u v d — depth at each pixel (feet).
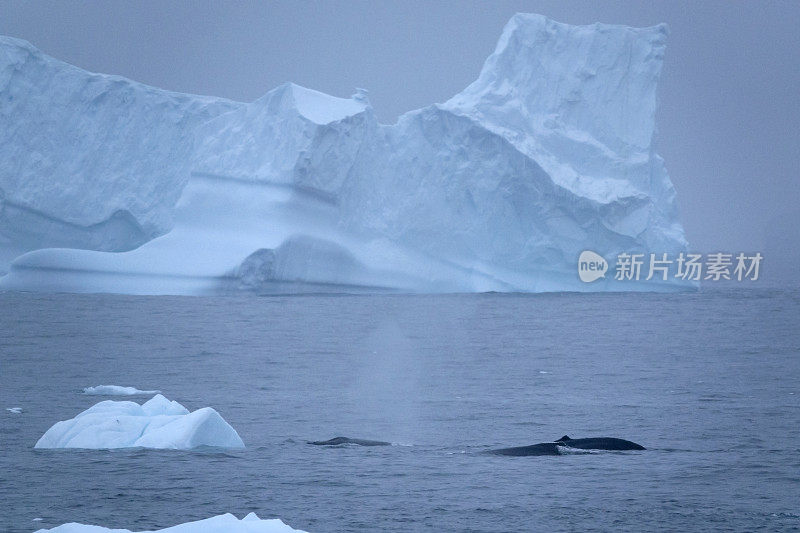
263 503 183.73
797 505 185.06
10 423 284.82
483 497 189.67
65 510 177.47
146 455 227.40
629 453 239.30
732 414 318.86
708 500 188.55
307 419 306.14
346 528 167.53
